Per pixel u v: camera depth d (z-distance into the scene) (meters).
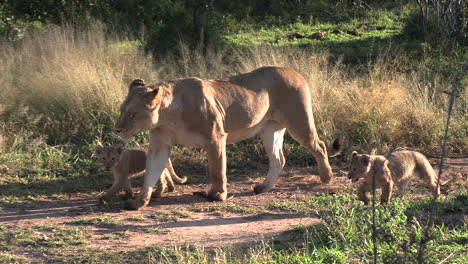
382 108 15.02
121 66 16.12
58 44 16.30
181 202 11.17
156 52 19.02
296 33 25.42
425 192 11.40
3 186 11.87
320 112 14.73
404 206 9.43
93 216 10.38
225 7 23.28
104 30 19.08
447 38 22.30
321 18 29.28
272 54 16.38
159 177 10.98
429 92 16.61
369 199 10.43
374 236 6.61
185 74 16.34
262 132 11.88
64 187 11.98
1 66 15.38
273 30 26.39
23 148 13.49
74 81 14.67
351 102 15.19
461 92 16.61
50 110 14.52
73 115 14.38
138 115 10.23
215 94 11.02
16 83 15.14
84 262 8.40
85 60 15.60
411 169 10.70
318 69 16.23
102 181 12.37
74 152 13.55
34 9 20.38
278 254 8.37
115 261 8.40
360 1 30.84
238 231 9.57
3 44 17.11
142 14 20.70
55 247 8.94
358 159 10.26
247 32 25.42
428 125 14.88
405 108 15.16
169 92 10.59
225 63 18.03
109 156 10.80
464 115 15.76
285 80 11.65
